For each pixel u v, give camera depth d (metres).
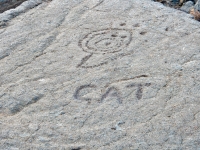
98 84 1.48
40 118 1.37
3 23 1.86
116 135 1.28
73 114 1.37
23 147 1.27
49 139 1.29
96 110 1.38
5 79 1.54
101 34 1.75
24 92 1.47
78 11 1.91
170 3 2.07
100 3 1.95
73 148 1.26
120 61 1.58
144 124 1.31
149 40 1.68
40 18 1.88
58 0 2.00
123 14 1.86
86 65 1.58
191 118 1.32
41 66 1.59
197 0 2.07
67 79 1.52
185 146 1.23
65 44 1.70
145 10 1.87
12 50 1.69
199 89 1.42
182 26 1.74
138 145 1.25
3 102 1.44
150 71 1.52
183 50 1.61
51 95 1.46
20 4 2.09
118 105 1.39
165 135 1.27
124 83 1.48
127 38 1.70
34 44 1.71
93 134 1.29
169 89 1.43
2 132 1.32
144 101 1.40
